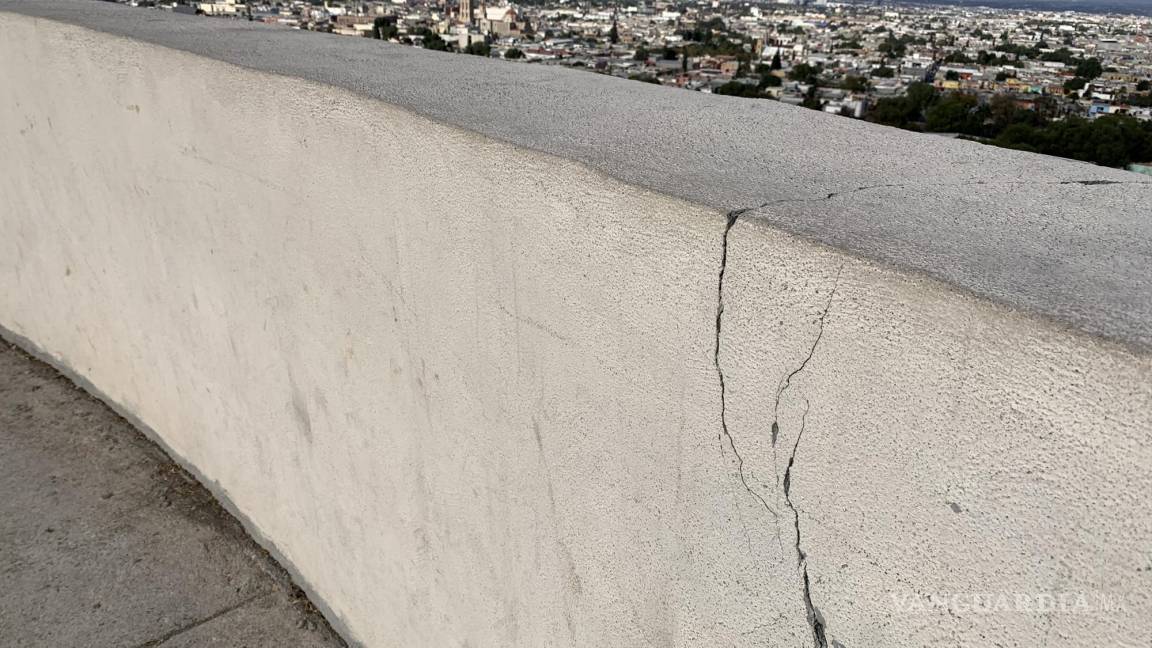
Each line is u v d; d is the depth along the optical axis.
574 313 1.01
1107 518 0.59
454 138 1.12
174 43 1.76
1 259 2.79
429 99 1.30
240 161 1.59
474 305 1.18
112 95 1.91
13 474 2.26
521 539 1.23
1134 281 0.70
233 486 2.07
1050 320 0.60
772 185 0.94
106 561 1.98
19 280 2.75
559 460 1.11
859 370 0.73
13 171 2.49
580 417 1.05
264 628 1.82
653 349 0.92
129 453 2.34
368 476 1.56
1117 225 0.86
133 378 2.36
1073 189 0.98
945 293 0.65
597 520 1.08
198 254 1.84
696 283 0.85
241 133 1.56
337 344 1.52
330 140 1.36
